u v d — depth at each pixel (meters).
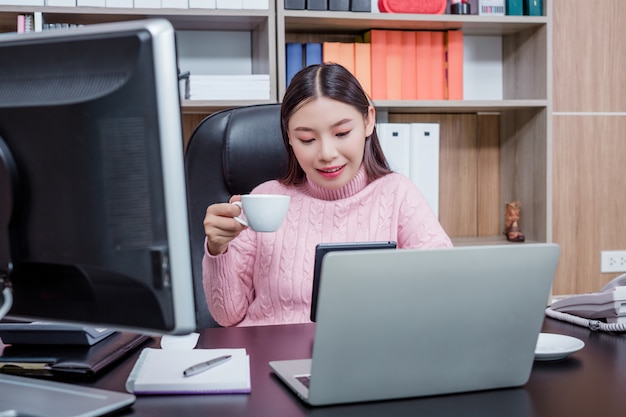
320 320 0.76
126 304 0.77
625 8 2.86
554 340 1.05
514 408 0.79
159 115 0.72
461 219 3.00
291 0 2.50
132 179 0.74
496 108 2.82
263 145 1.68
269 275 1.54
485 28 2.80
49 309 0.81
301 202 1.59
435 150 2.67
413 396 0.83
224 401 0.82
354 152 1.48
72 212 0.76
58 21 2.50
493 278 0.82
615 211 2.90
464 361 0.84
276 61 2.51
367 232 1.57
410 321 0.80
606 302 1.17
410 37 2.70
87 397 0.81
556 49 2.81
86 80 0.75
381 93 2.67
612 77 2.87
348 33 2.84
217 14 2.45
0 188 0.78
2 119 0.78
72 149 0.75
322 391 0.79
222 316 1.49
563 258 2.88
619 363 0.97
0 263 0.79
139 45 0.72
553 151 2.84
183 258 0.74
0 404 0.79
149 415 0.78
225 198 1.69
